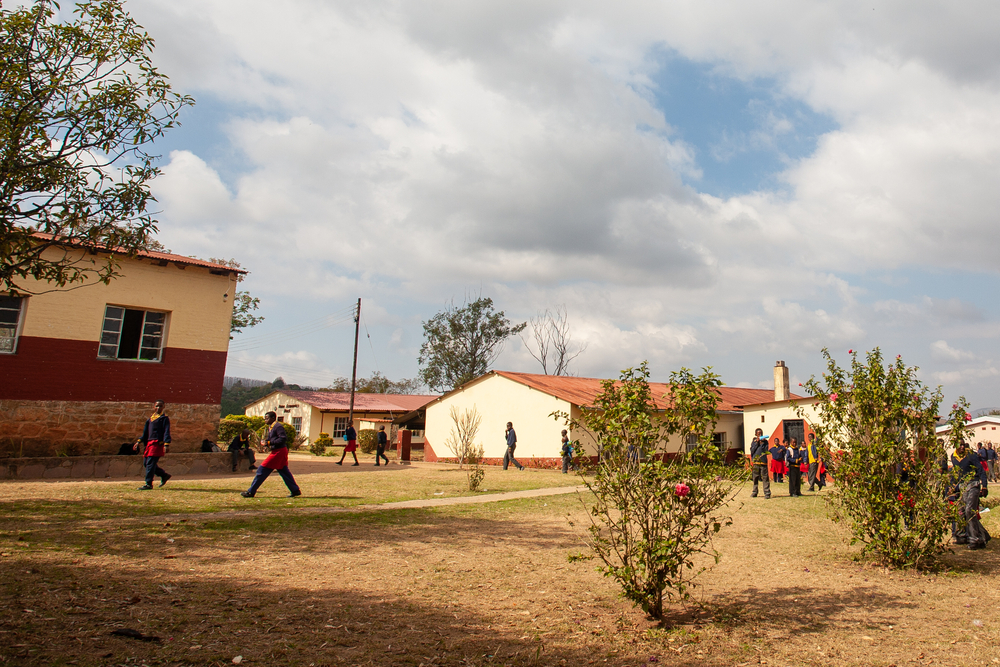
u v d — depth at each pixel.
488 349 51.47
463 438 26.59
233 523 8.84
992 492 17.05
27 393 15.14
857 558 7.88
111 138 8.01
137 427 16.58
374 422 44.00
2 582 5.19
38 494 11.06
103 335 16.47
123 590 5.23
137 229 8.35
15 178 7.23
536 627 4.92
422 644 4.40
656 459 5.21
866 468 7.84
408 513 10.61
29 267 7.53
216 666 3.77
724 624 5.16
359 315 39.91
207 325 17.97
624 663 4.23
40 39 7.70
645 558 5.19
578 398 25.05
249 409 49.47
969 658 4.47
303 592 5.54
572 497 13.55
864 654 4.53
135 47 8.15
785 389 28.62
